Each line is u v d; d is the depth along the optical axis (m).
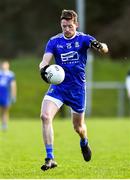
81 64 20.28
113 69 75.31
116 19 93.88
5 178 18.50
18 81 68.94
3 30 91.88
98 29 93.75
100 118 59.00
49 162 19.34
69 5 92.31
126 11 91.00
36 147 30.22
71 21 19.95
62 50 20.16
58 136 36.31
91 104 65.12
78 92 20.36
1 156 26.11
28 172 20.28
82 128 21.06
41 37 91.88
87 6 93.38
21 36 92.12
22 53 91.31
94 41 19.92
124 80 72.56
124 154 26.73
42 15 92.50
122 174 19.50
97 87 66.81
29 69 73.50
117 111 64.56
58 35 20.39
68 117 60.81
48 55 20.20
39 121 53.47
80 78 20.34
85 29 93.06
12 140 34.31
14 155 26.48
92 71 72.94
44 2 92.25
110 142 33.03
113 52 90.69
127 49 90.75
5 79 43.88
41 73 19.78
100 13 93.56
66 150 28.55
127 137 36.22
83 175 19.23
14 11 91.50
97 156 25.95
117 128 43.41
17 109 63.41
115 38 89.62
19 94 65.81
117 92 67.12
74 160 24.41
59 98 20.12
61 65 20.23
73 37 20.16
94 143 32.38
